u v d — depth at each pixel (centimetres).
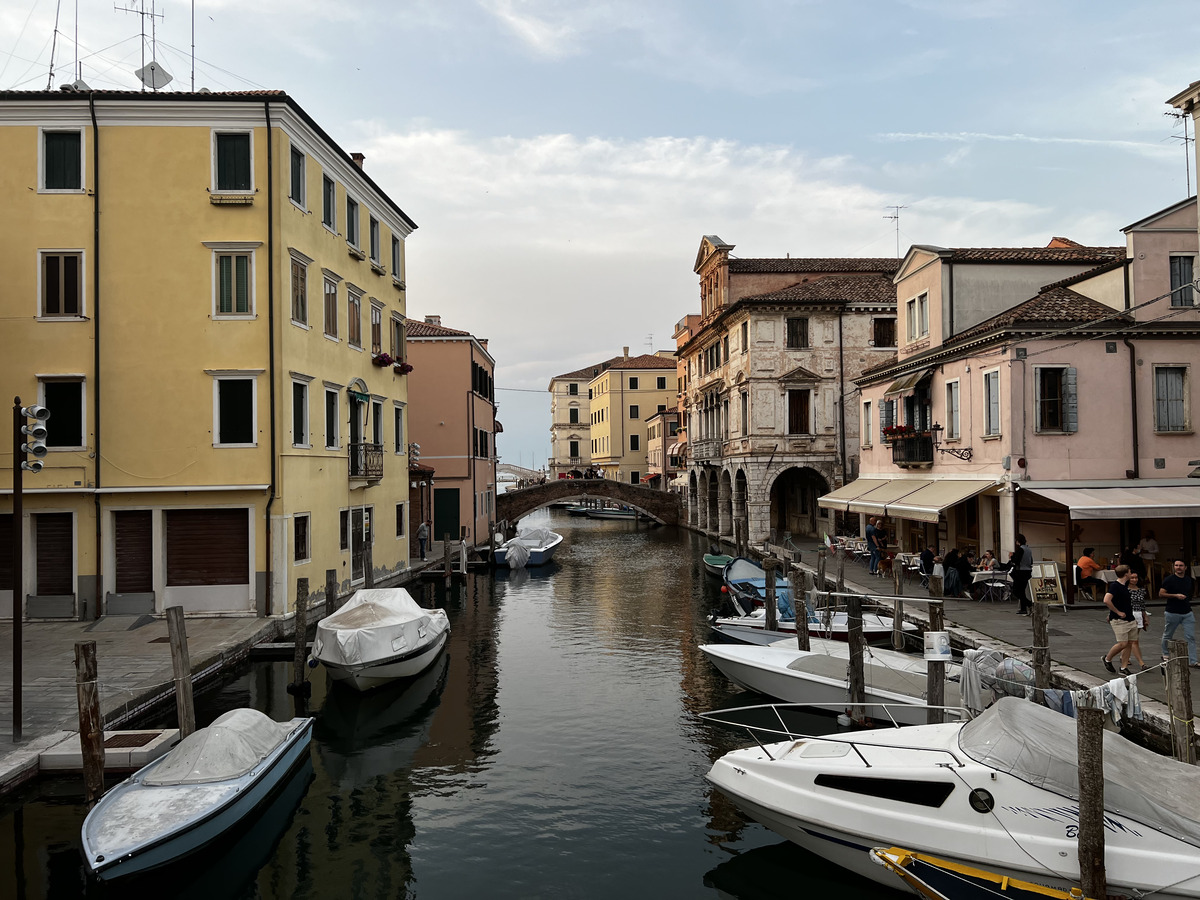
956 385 2191
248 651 1648
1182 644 909
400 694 1495
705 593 2697
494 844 916
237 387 1866
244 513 1867
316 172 2112
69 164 1872
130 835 797
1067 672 1228
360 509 2448
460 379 3906
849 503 2620
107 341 1850
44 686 1288
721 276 4100
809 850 855
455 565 3344
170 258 1862
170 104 1845
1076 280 2141
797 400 3619
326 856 894
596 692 1507
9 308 1848
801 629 1498
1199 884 662
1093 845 670
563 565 3522
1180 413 1936
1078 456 1917
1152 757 788
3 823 912
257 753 979
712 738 1248
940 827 757
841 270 4094
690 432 5125
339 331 2281
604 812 993
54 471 1825
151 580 1848
